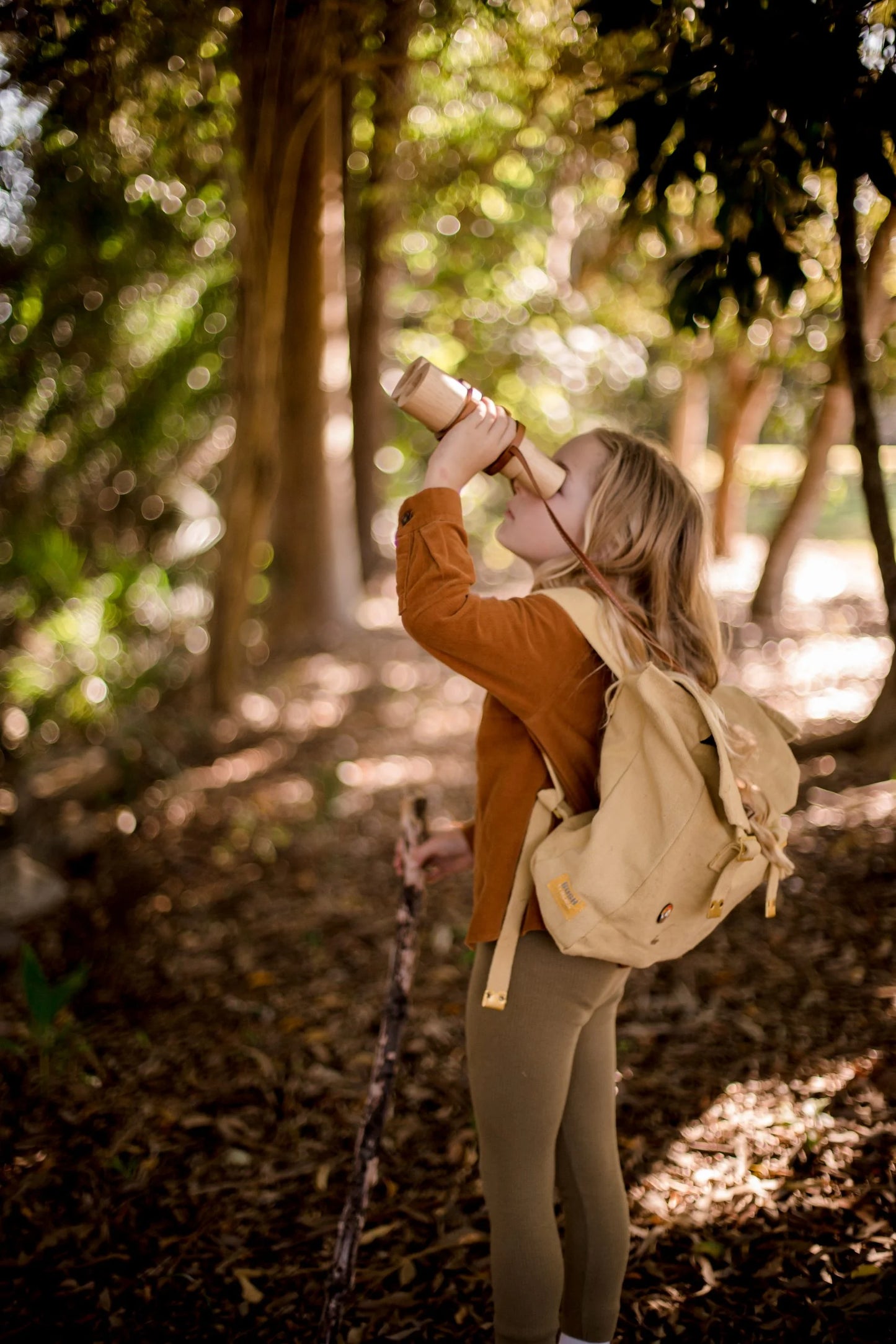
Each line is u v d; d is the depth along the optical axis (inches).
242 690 278.7
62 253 216.1
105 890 172.9
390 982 74.9
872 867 148.0
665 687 58.1
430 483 60.7
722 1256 81.4
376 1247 88.4
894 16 74.6
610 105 117.9
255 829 195.6
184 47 122.6
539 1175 60.9
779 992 120.7
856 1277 76.8
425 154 227.1
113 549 280.5
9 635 257.1
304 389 306.8
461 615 58.2
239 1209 94.1
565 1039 60.4
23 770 223.6
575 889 57.6
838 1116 96.3
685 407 455.5
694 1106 101.6
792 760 66.4
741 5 68.6
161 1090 114.1
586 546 62.7
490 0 124.8
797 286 79.0
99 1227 92.3
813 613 347.6
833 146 73.8
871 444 88.3
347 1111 108.1
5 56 107.9
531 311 392.8
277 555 324.5
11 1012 135.6
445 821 192.5
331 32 147.9
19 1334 80.4
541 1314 60.3
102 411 286.7
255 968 143.1
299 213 269.4
